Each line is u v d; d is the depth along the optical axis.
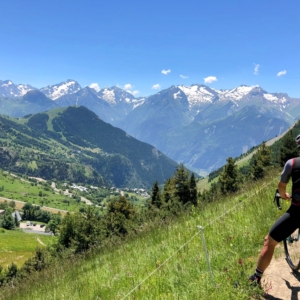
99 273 9.38
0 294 14.91
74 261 14.83
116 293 6.84
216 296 4.88
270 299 4.71
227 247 6.85
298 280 5.14
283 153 41.16
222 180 46.31
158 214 16.36
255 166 46.53
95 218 29.12
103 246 14.75
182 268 6.47
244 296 4.68
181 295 5.35
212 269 6.04
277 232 4.66
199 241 7.97
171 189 51.69
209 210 11.77
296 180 4.61
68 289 8.94
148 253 8.97
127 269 8.30
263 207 9.05
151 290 6.05
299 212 4.56
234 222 8.52
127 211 52.66
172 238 9.31
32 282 14.23
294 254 6.02
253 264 5.75
